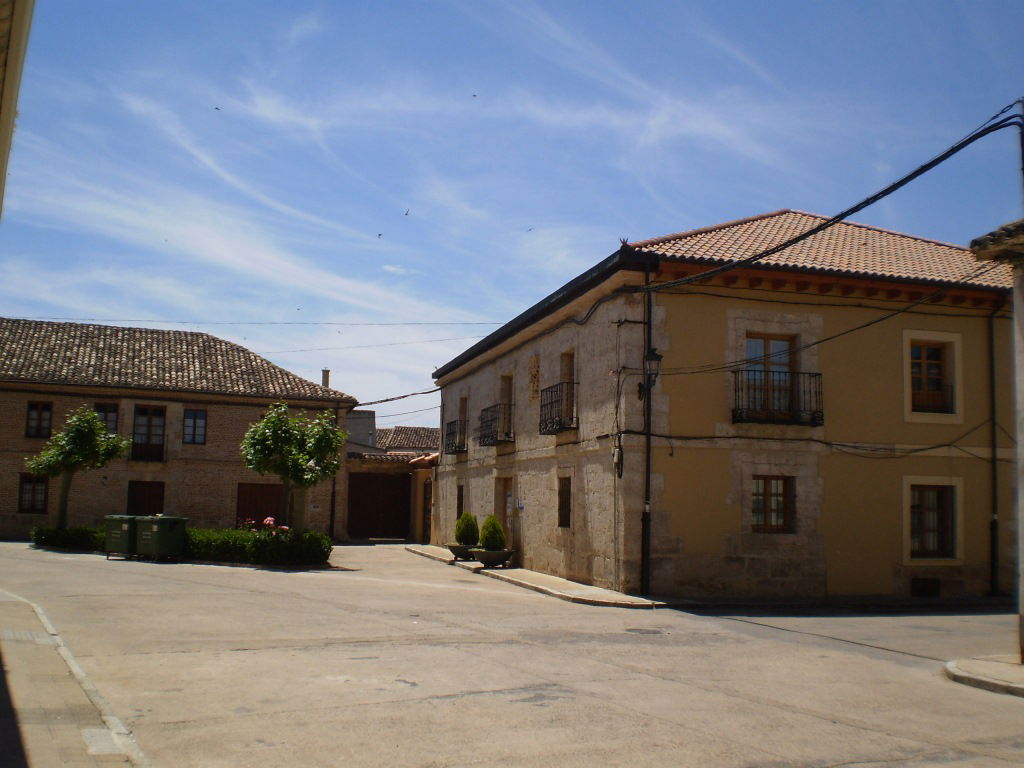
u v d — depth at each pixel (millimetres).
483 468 24844
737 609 15062
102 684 7930
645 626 12477
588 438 17688
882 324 17625
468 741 6227
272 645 10055
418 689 7867
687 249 16672
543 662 9320
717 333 16578
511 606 14414
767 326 16875
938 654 10609
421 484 33312
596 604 15008
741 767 5758
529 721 6812
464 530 23000
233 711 7012
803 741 6453
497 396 23953
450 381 29109
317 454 21875
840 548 16875
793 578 16516
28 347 32750
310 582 17453
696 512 16156
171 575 18094
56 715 6684
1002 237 9484
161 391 31781
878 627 13094
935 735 6766
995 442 18141
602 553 16766
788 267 16484
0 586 15414
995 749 6406
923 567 17391
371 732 6430
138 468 31438
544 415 20047
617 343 16422
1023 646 9492
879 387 17469
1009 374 18422
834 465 17016
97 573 18031
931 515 17828
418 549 27375
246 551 21688
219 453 32438
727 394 16500
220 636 10602
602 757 5914
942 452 17766
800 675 9062
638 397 16125
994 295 17969
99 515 30906
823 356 17141
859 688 8477
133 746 5980
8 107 6535
